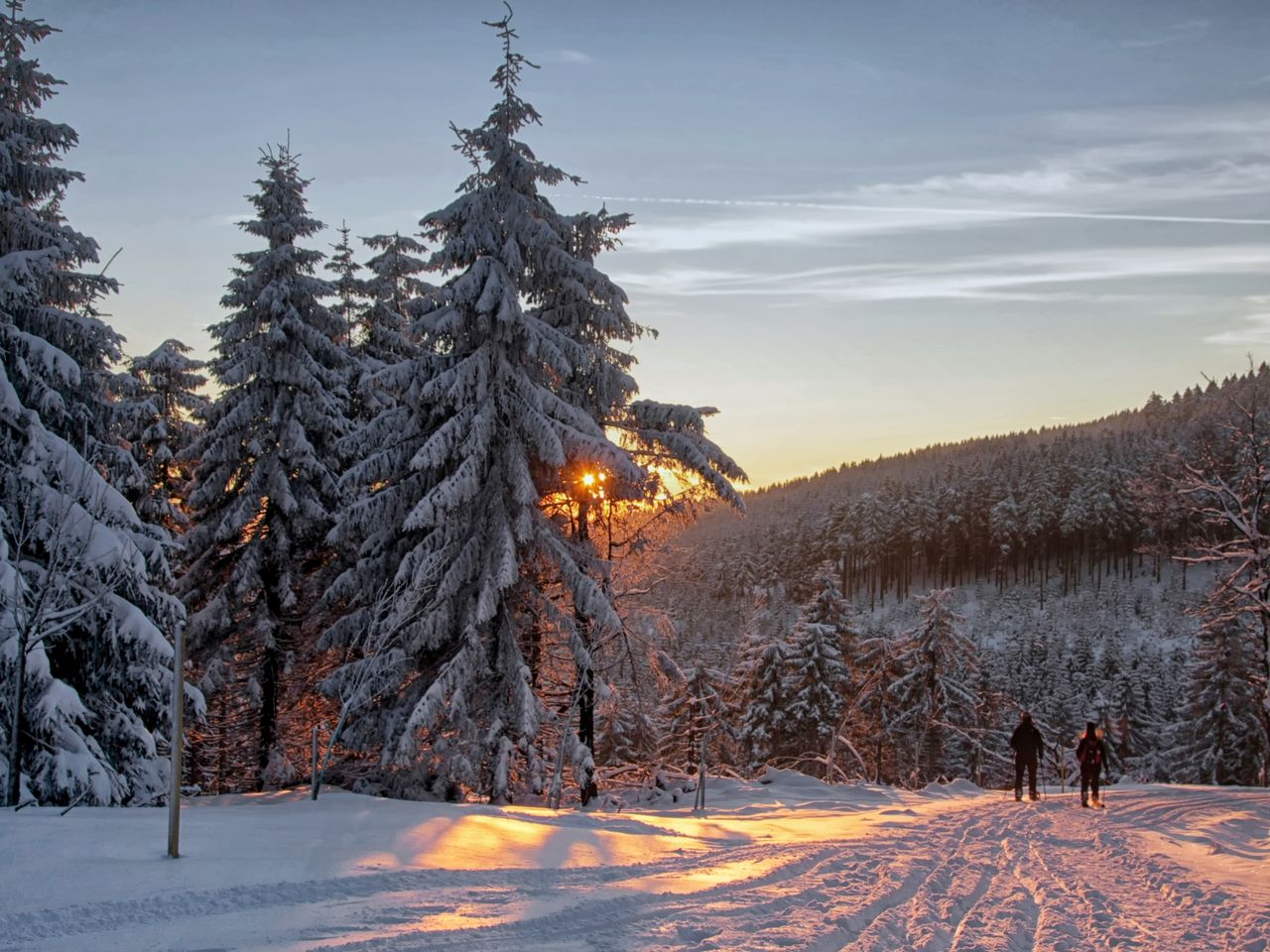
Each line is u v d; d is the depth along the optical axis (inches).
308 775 957.2
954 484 5285.4
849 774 1699.1
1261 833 660.1
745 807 745.0
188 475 1093.1
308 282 954.1
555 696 888.9
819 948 275.6
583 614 806.5
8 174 695.7
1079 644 3169.3
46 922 239.3
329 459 959.6
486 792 810.2
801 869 406.9
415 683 802.8
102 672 697.6
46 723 594.2
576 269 848.3
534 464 857.5
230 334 929.5
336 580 840.9
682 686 916.6
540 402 786.2
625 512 903.7
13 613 597.3
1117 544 4699.8
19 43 716.7
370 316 1126.4
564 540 839.7
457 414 793.6
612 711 861.2
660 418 904.3
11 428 673.0
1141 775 2299.5
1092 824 650.2
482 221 819.4
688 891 339.9
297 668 989.8
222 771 1136.8
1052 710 2647.6
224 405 940.0
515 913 281.4
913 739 1796.3
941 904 354.9
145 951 223.1
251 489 911.0
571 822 513.7
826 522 5344.5
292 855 336.5
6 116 698.2
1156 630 3949.3
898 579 5236.2
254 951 226.8
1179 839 592.4
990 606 4650.6
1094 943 306.7
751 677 1718.8
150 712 738.2
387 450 829.8
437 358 818.2
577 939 263.0
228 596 921.5
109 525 687.1
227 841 357.7
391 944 240.8
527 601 828.6
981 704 1803.6
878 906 339.9
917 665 1754.4
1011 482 5172.2
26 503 605.6
